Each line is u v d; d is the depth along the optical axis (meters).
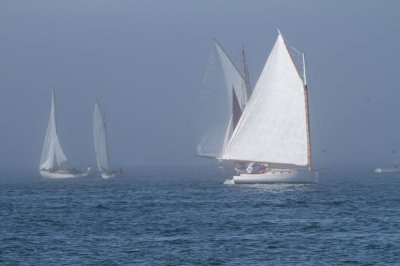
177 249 178.88
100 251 177.88
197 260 166.62
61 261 167.88
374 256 168.75
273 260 166.00
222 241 189.00
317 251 174.62
